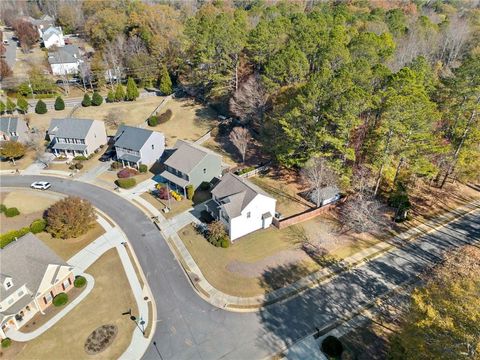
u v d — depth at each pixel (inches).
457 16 4244.6
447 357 800.3
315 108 1820.9
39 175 2256.4
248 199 1630.2
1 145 2364.7
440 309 888.3
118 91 3211.1
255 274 1459.2
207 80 2967.5
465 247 1545.3
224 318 1274.6
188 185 1941.4
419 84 1706.4
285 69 2215.8
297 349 1159.0
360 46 2262.6
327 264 1513.3
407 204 1755.7
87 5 5113.2
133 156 2290.8
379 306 1315.2
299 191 2007.9
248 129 2576.3
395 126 1569.9
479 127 1780.3
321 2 5019.7
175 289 1400.1
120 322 1258.6
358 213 1680.6
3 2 6668.3
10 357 1134.4
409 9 4554.6
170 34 3636.8
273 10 3801.7
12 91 3309.5
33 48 4608.8
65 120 2509.8
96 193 2055.9
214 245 1616.6
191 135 2709.2
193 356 1141.1
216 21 2994.6
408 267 1494.8
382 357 1124.5
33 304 1277.1
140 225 1775.3
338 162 1838.1
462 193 2016.5
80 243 1657.2
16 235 1653.5
